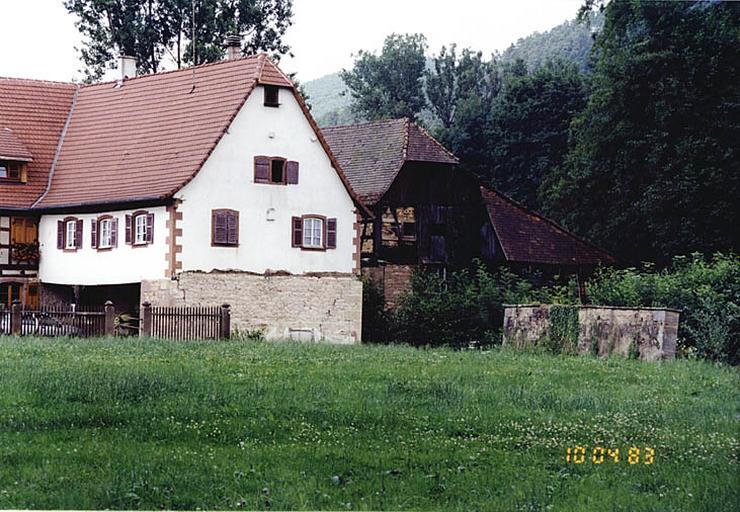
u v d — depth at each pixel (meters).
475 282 59.03
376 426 22.38
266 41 80.69
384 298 56.72
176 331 43.50
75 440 20.58
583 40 137.75
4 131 53.78
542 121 86.88
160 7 77.31
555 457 19.98
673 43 66.00
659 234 64.31
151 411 23.14
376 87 114.44
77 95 58.66
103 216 51.69
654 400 26.14
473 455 19.88
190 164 49.84
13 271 53.44
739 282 44.69
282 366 31.20
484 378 29.48
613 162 68.38
